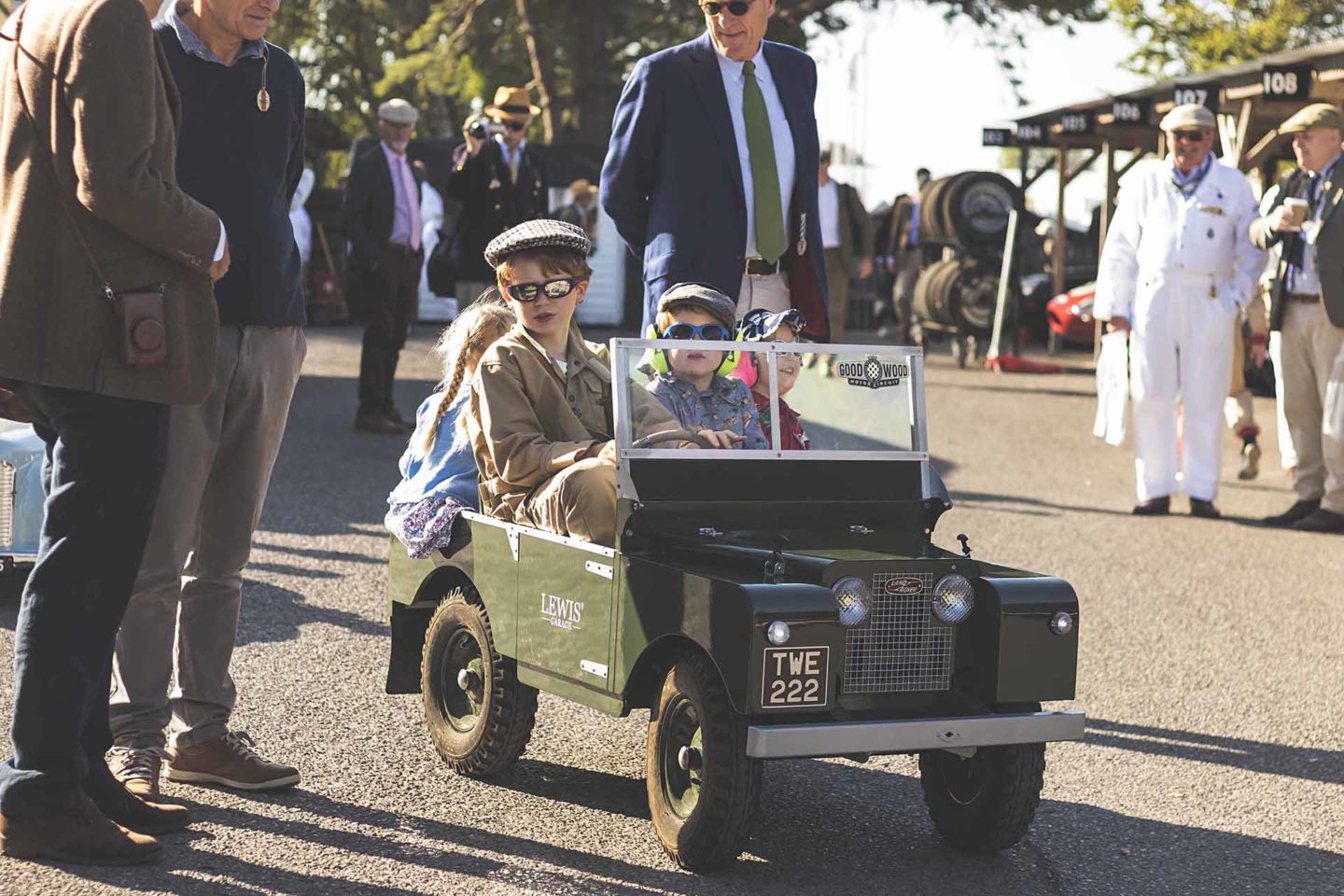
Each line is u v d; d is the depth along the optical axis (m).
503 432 5.00
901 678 4.51
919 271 25.36
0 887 4.10
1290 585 9.10
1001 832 4.70
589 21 35.38
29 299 4.14
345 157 51.09
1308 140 11.04
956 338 23.67
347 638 6.97
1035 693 4.53
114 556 4.25
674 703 4.54
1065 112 23.86
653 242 6.32
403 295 13.64
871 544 4.95
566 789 5.19
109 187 4.04
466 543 5.30
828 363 5.10
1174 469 11.48
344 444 12.95
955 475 13.24
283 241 5.07
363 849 4.54
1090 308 25.61
